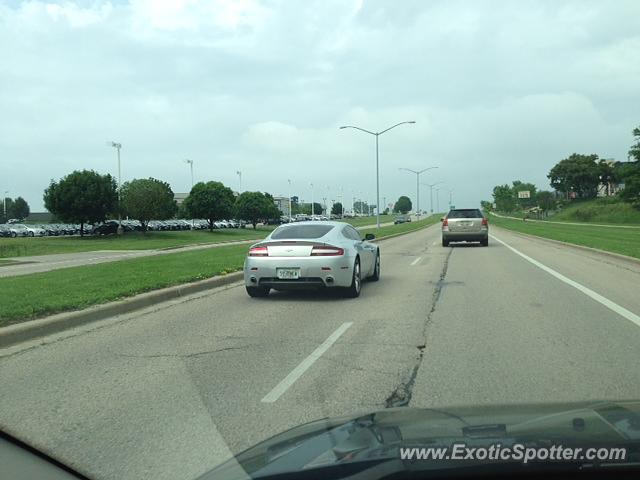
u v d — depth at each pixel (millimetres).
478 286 14086
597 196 133000
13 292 12062
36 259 33125
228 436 4793
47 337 8703
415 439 2912
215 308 11359
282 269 12016
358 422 3340
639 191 93062
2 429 5004
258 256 12195
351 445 2896
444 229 30344
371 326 9398
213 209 87750
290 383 6266
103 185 72312
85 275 15477
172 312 10898
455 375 6445
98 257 33094
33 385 6289
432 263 20641
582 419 3133
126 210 75125
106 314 10367
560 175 141250
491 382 6148
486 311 10586
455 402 5496
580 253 24438
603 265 18938
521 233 45094
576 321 9516
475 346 7859
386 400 5621
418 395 5742
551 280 14984
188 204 88562
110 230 75438
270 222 125562
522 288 13570
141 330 9211
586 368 6676
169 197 77688
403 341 8250
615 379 6227
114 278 14461
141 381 6414
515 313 10336
